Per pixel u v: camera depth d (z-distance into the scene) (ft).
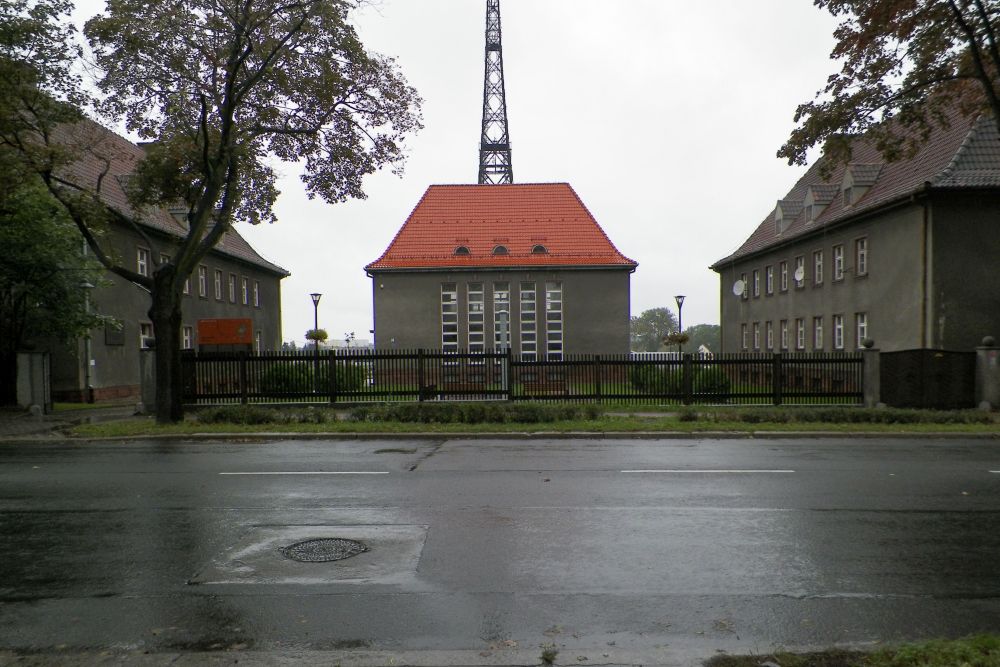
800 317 108.06
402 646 13.61
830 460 35.99
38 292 64.54
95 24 46.09
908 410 51.88
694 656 12.80
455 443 43.68
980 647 12.36
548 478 30.89
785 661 12.34
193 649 13.60
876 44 44.62
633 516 23.71
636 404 63.26
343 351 70.79
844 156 47.62
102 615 15.35
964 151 74.90
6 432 49.37
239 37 47.67
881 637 14.01
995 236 74.23
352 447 42.11
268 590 16.76
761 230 131.64
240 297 134.41
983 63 43.11
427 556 19.26
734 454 38.27
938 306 73.97
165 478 31.50
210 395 63.77
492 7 181.78
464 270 123.03
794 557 19.16
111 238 86.89
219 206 61.46
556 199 134.41
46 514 24.54
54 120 49.62
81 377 81.10
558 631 14.28
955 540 20.80
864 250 88.84
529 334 123.85
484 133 181.27
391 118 55.83
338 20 49.24
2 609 15.78
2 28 46.21
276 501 26.37
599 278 123.44
